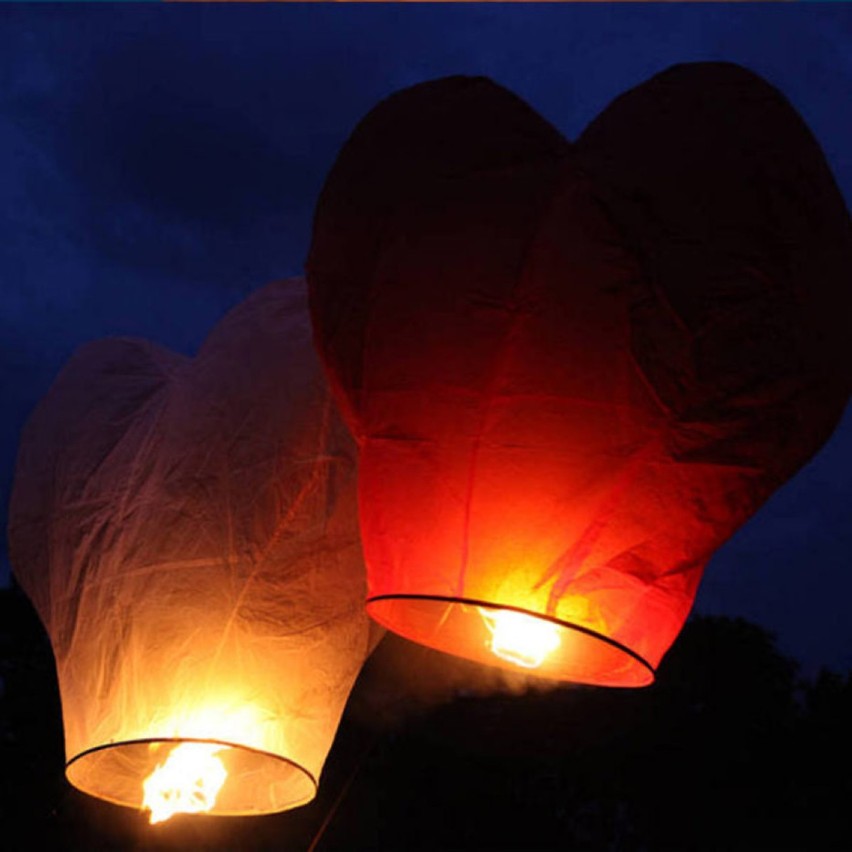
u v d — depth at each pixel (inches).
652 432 115.3
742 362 115.6
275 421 150.0
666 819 358.0
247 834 333.7
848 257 121.2
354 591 151.3
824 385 119.5
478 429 115.9
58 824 342.3
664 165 116.6
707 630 383.6
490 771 347.6
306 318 154.4
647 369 114.8
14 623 367.6
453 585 115.8
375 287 120.0
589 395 114.8
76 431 162.7
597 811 357.4
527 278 116.0
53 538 159.5
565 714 357.7
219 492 148.9
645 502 115.7
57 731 356.5
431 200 119.5
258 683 145.9
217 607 146.4
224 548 147.7
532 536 115.1
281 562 148.1
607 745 358.6
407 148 122.5
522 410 115.3
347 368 122.8
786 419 118.0
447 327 116.8
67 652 153.5
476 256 117.1
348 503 149.6
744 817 360.5
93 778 151.3
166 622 146.0
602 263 115.0
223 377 153.0
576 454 114.9
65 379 169.5
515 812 347.6
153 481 151.8
